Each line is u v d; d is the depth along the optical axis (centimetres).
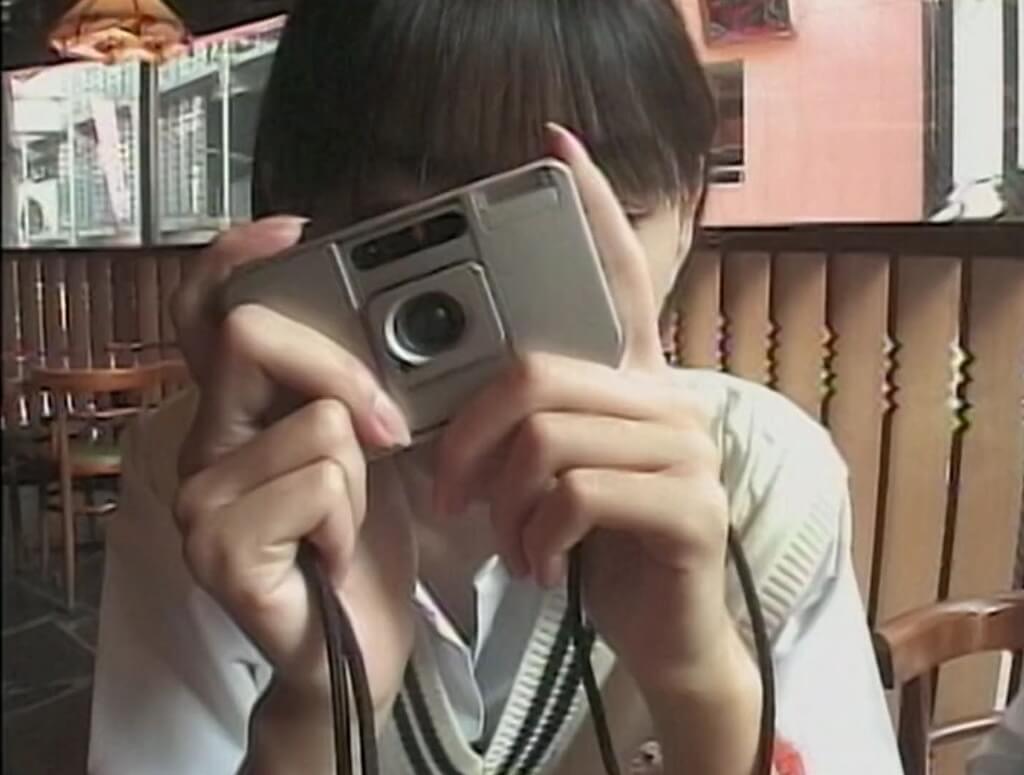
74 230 202
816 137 146
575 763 52
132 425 59
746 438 56
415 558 47
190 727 51
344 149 46
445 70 45
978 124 142
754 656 47
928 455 124
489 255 41
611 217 41
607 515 41
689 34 52
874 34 148
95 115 222
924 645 82
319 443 41
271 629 42
